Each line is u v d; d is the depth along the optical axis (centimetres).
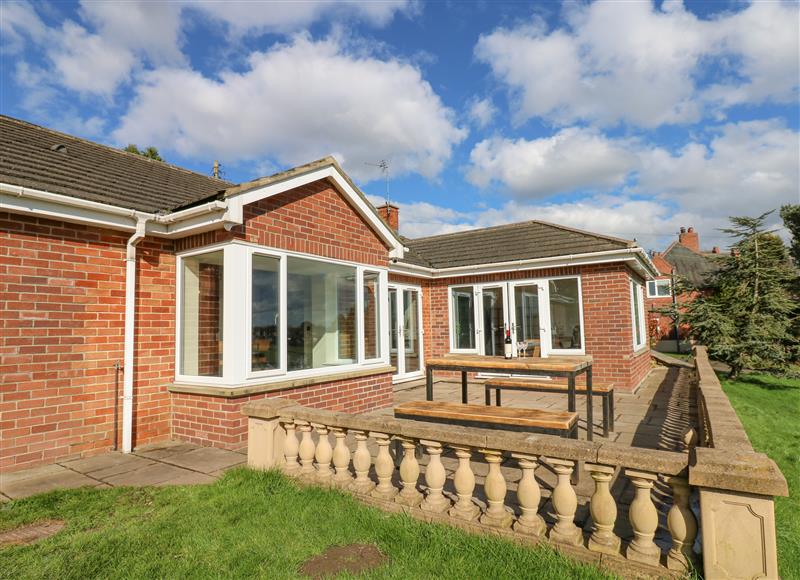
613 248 991
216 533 317
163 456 522
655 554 256
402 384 1120
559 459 287
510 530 299
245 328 574
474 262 1178
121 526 329
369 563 278
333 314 727
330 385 693
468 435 316
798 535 322
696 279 3031
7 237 472
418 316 1233
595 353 1009
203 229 576
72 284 521
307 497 371
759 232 1288
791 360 1268
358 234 785
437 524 319
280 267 633
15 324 474
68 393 511
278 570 270
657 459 253
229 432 548
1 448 459
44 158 607
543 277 1091
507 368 585
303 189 675
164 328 612
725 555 222
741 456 233
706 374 717
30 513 353
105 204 525
